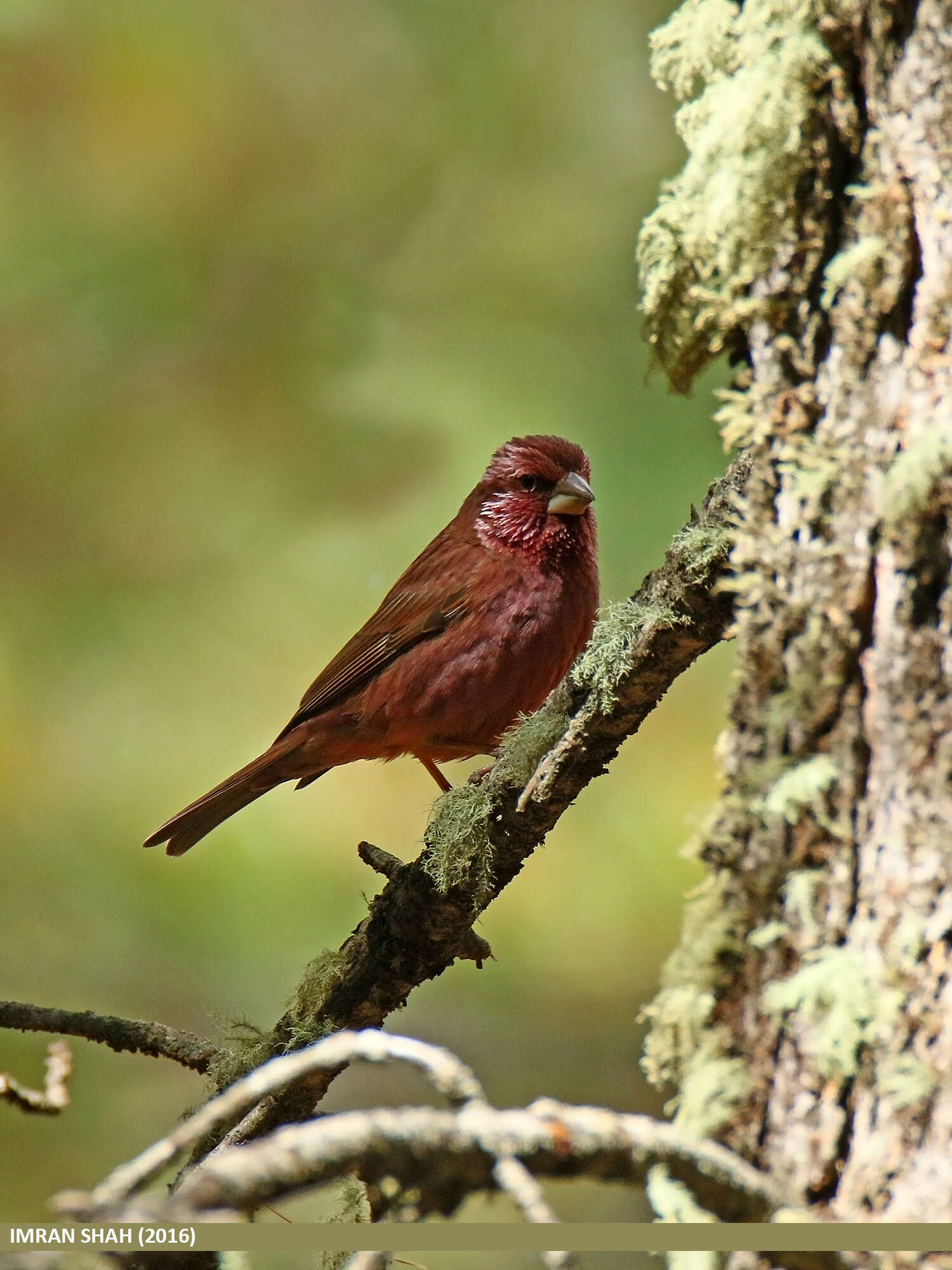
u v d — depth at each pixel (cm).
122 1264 411
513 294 1276
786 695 447
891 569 425
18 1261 315
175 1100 1193
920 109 430
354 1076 1288
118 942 1159
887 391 433
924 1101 401
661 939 1168
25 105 1316
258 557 1291
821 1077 423
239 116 1335
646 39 1313
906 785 418
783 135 454
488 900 575
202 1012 1125
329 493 1287
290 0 1356
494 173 1323
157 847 1193
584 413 1195
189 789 1217
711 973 458
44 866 1184
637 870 1170
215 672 1256
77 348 1309
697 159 503
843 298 443
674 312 550
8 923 1166
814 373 451
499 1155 326
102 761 1235
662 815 1170
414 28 1348
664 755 1189
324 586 1271
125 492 1304
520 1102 1155
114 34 1316
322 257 1328
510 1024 1191
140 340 1309
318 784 1212
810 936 435
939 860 409
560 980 1193
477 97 1336
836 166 451
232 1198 301
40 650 1266
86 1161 1143
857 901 429
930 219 427
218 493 1304
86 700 1254
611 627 514
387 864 588
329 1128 318
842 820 434
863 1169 411
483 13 1345
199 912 1162
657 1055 468
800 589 446
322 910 1159
